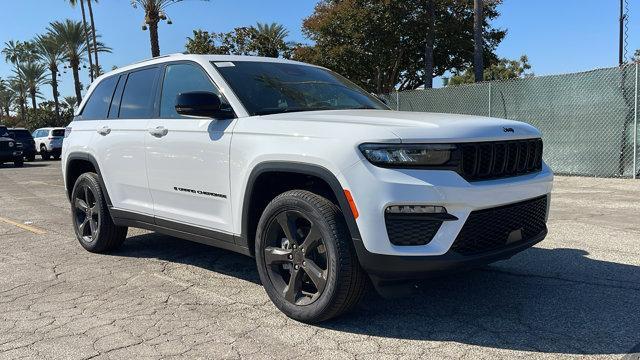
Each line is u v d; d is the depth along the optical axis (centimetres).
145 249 612
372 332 368
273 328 378
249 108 425
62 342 360
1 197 1146
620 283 455
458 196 335
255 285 475
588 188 1023
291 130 379
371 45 2448
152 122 500
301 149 367
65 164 629
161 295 452
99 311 416
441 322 382
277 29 3500
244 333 370
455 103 1430
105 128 560
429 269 336
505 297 428
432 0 2317
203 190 446
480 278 475
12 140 2277
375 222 334
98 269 534
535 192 391
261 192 412
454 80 4794
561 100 1228
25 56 5891
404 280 352
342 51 2431
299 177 397
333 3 2594
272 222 393
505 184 361
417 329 371
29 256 593
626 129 1130
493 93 1348
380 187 332
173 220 484
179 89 487
